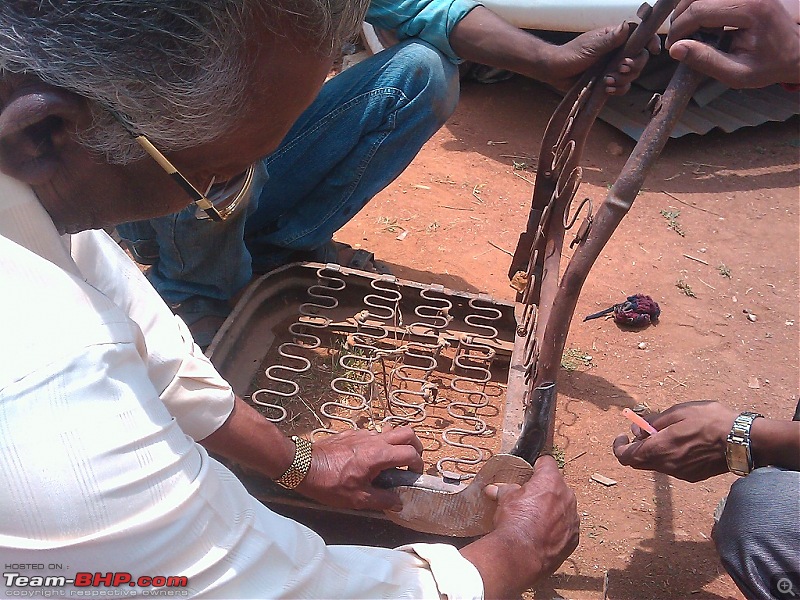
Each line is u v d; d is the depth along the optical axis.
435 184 3.62
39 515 0.73
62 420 0.75
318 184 2.46
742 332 2.78
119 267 1.26
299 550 0.95
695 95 4.28
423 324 2.38
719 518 1.61
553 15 3.76
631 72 1.76
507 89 4.61
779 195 3.77
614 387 2.46
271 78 0.79
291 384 2.17
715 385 2.51
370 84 2.31
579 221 3.32
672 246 3.29
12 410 0.73
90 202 0.89
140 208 0.92
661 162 4.00
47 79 0.73
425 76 2.32
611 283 3.01
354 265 2.72
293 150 2.37
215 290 2.34
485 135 4.13
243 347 2.27
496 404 2.21
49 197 0.88
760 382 2.54
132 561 0.79
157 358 1.26
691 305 2.91
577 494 2.06
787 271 3.17
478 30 2.23
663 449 1.63
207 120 0.79
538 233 1.93
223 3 0.71
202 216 1.07
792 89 1.44
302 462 1.48
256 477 1.71
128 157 0.83
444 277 2.94
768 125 4.41
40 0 0.69
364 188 2.48
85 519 0.75
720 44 1.46
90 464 0.76
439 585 1.03
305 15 0.76
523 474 1.40
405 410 2.17
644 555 1.91
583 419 2.32
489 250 3.14
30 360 0.75
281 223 2.53
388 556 1.06
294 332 2.38
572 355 2.59
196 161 0.85
